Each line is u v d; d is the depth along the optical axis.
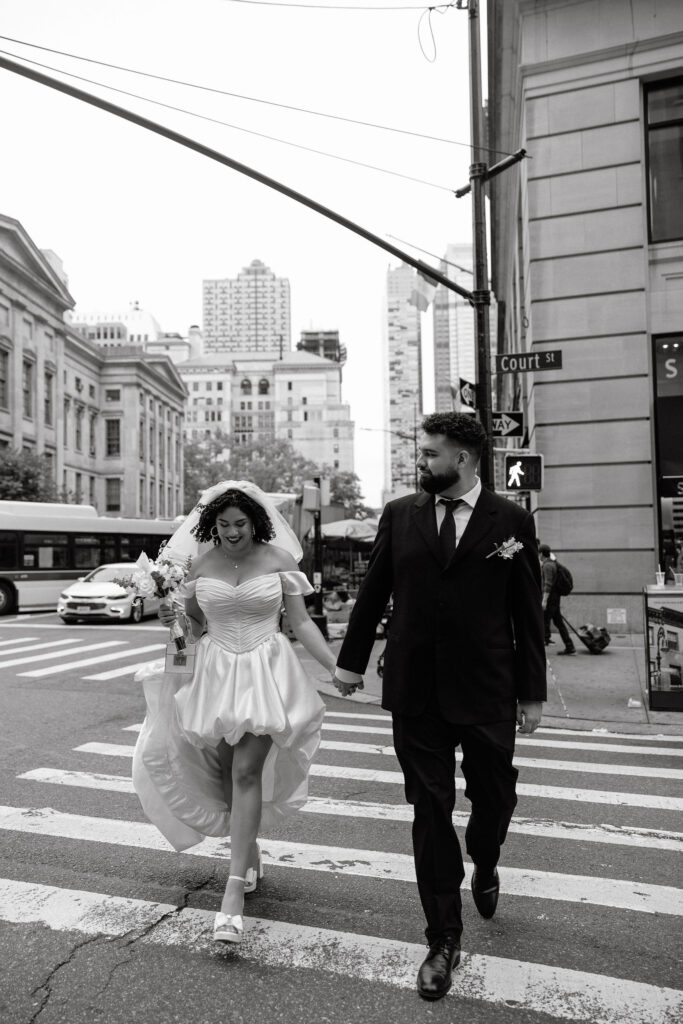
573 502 14.36
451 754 3.19
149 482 66.31
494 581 3.19
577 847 4.63
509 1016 2.81
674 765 6.69
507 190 21.20
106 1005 2.87
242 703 3.45
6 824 4.98
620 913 3.69
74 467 57.00
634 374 14.15
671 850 4.58
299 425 139.38
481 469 10.59
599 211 14.51
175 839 3.80
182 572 3.64
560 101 14.84
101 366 62.41
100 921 3.55
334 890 3.93
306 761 3.73
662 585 8.72
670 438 14.09
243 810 3.40
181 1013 2.82
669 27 14.16
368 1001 2.90
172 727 3.69
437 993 2.90
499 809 3.22
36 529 23.94
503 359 11.44
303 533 20.30
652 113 14.57
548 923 3.58
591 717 8.64
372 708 9.49
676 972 3.14
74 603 19.95
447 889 3.03
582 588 14.27
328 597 22.19
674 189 14.39
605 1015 2.82
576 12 14.69
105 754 6.95
